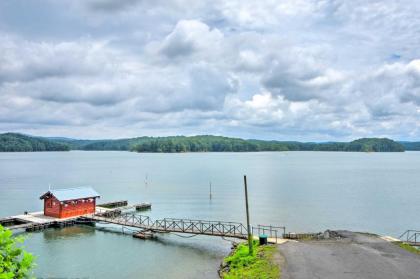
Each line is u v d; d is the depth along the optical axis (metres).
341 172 153.50
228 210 68.06
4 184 111.81
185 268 34.44
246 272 28.36
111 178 131.25
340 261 28.23
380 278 24.61
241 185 108.50
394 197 82.75
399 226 54.94
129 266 35.28
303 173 149.00
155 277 32.12
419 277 24.70
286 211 66.19
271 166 193.62
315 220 58.50
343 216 61.62
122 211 67.56
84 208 57.31
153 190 98.50
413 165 198.88
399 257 29.11
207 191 95.38
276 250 31.92
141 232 46.72
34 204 74.81
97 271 33.91
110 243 43.53
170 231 45.22
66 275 32.94
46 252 40.00
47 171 161.50
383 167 183.38
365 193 89.50
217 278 31.22
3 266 9.54
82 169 174.25
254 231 50.69
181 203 76.94
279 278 25.25
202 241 44.44
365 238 35.66
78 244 43.25
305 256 29.75
